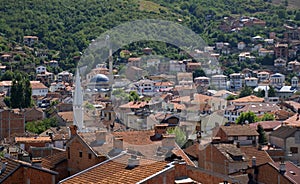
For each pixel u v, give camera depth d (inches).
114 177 1617.9
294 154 4618.6
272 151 4404.5
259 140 4830.2
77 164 2193.7
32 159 2386.8
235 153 3385.8
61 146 3602.4
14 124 6688.0
